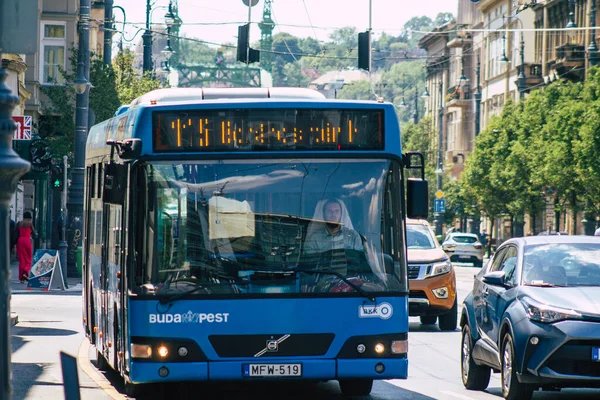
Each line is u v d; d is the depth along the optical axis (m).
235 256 24.06
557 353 24.92
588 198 105.62
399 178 24.92
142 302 23.77
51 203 116.25
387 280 24.41
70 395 10.99
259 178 24.39
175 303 23.80
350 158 24.77
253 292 23.94
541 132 115.06
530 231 157.12
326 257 24.30
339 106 24.80
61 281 65.88
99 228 30.64
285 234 24.27
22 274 72.06
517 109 146.62
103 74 95.12
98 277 30.72
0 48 13.41
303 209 24.39
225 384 30.81
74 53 95.62
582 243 28.38
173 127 24.34
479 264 132.50
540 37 173.38
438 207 166.25
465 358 30.05
